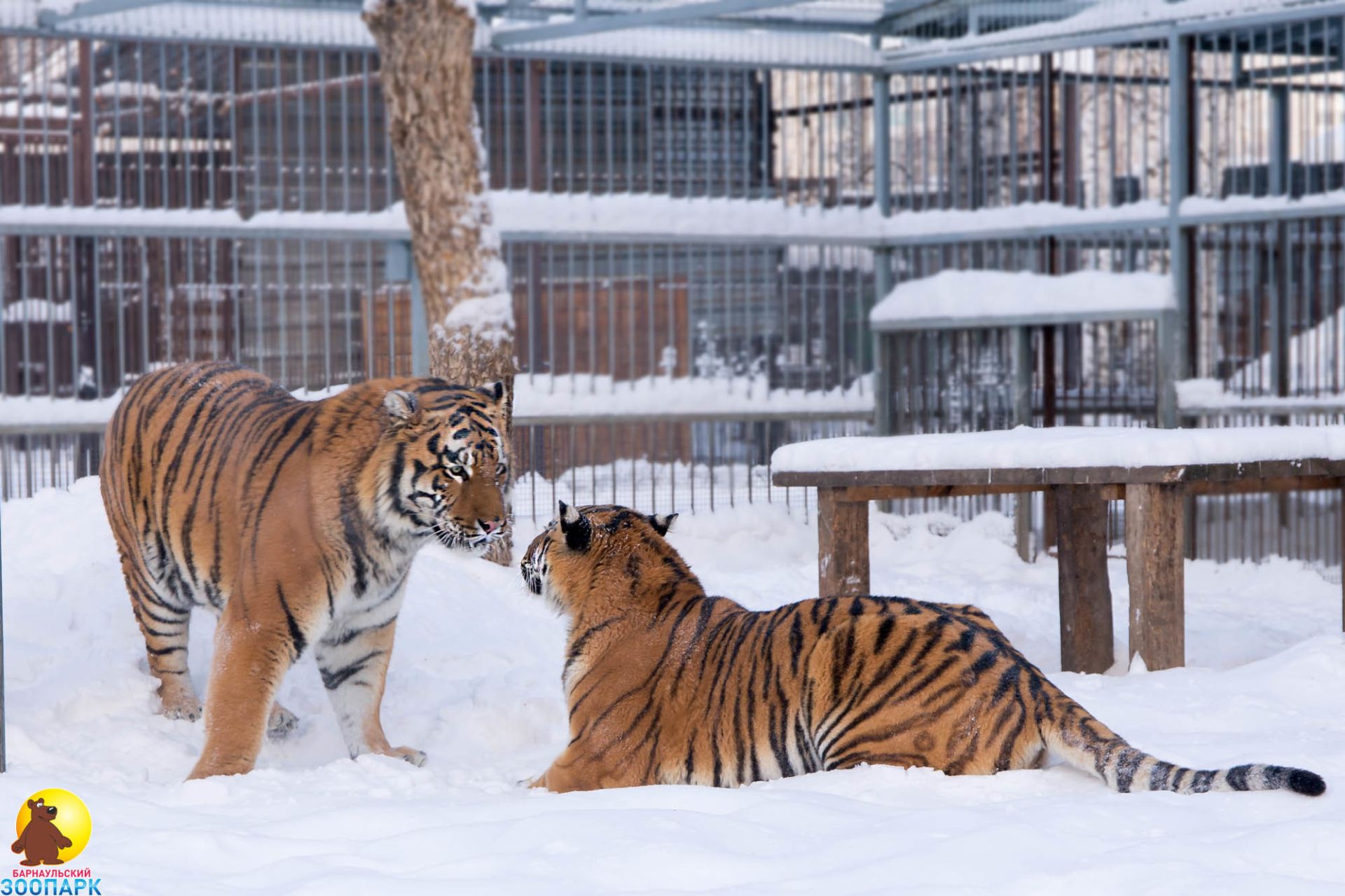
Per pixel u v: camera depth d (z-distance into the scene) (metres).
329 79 17.06
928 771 5.50
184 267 16.73
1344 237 17.34
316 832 5.12
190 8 16.31
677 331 17.89
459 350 13.22
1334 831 4.43
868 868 4.32
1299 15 15.57
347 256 17.02
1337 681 7.45
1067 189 17.66
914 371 17.86
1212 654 10.06
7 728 7.68
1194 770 5.11
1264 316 17.00
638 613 6.41
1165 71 17.67
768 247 18.23
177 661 8.54
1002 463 8.79
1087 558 9.49
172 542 7.89
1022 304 16.66
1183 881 4.08
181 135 16.94
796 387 18.27
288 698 8.95
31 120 17.16
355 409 7.36
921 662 5.64
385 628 7.78
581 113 17.83
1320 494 21.34
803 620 5.96
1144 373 17.55
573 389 17.00
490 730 8.46
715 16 15.63
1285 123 17.84
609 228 17.47
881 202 18.86
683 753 6.04
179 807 5.88
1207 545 17.50
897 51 18.58
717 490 17.27
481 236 13.37
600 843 4.66
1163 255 17.31
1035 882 4.12
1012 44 17.58
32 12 15.60
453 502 7.18
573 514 6.47
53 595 10.26
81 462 15.93
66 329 16.78
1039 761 5.62
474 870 4.42
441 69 13.10
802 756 5.84
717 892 4.14
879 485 9.33
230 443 7.68
